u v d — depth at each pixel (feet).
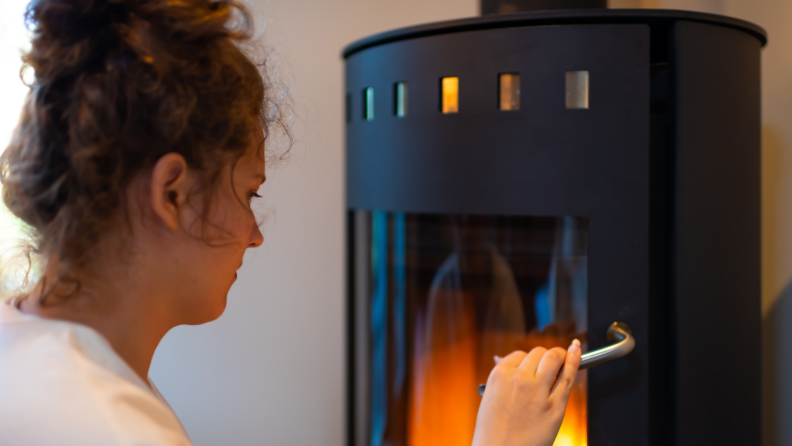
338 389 4.44
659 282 2.49
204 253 1.52
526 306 2.58
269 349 4.47
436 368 2.83
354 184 3.02
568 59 2.34
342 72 4.23
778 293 3.15
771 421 3.21
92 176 1.28
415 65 2.60
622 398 2.37
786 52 3.03
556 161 2.37
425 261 2.81
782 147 3.08
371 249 3.08
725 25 2.39
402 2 4.09
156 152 1.36
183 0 1.41
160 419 1.26
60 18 1.33
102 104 1.28
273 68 2.15
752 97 2.56
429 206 2.60
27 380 1.21
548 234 2.51
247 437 4.50
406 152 2.66
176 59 1.36
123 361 1.32
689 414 2.36
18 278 1.80
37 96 1.33
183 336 4.44
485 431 1.79
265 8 4.15
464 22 2.47
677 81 2.33
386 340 3.02
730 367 2.47
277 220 4.40
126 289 1.43
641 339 2.34
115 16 1.34
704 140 2.37
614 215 2.34
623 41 2.30
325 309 4.40
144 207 1.41
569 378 1.98
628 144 2.32
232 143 1.52
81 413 1.15
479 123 2.47
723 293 2.44
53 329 1.31
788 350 3.07
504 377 1.89
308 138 4.29
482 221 2.63
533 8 2.82
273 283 4.44
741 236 2.51
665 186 2.48
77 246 1.33
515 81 2.46
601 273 2.36
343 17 4.19
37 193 1.34
